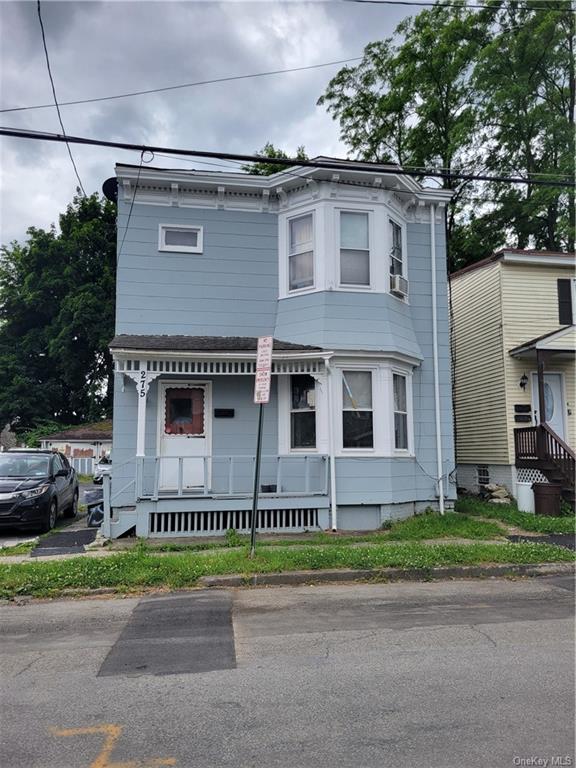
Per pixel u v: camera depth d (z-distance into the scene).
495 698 4.14
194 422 12.07
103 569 7.85
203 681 4.52
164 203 12.47
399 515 12.01
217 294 12.48
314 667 4.79
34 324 41.03
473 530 11.01
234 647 5.31
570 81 20.22
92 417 39.34
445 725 3.74
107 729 3.75
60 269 37.97
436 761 3.30
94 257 37.72
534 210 20.12
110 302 35.81
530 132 20.05
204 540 10.30
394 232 13.12
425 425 12.99
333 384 11.73
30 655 5.18
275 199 12.87
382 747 3.47
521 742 3.51
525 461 14.27
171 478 11.80
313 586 7.73
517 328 15.27
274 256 12.77
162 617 6.31
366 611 6.52
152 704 4.11
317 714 3.92
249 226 12.73
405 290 12.97
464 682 4.44
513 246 21.94
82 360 38.06
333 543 10.00
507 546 9.23
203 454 11.98
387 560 8.31
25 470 12.54
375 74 22.72
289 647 5.30
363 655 5.07
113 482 11.59
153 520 10.80
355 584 7.86
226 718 3.88
